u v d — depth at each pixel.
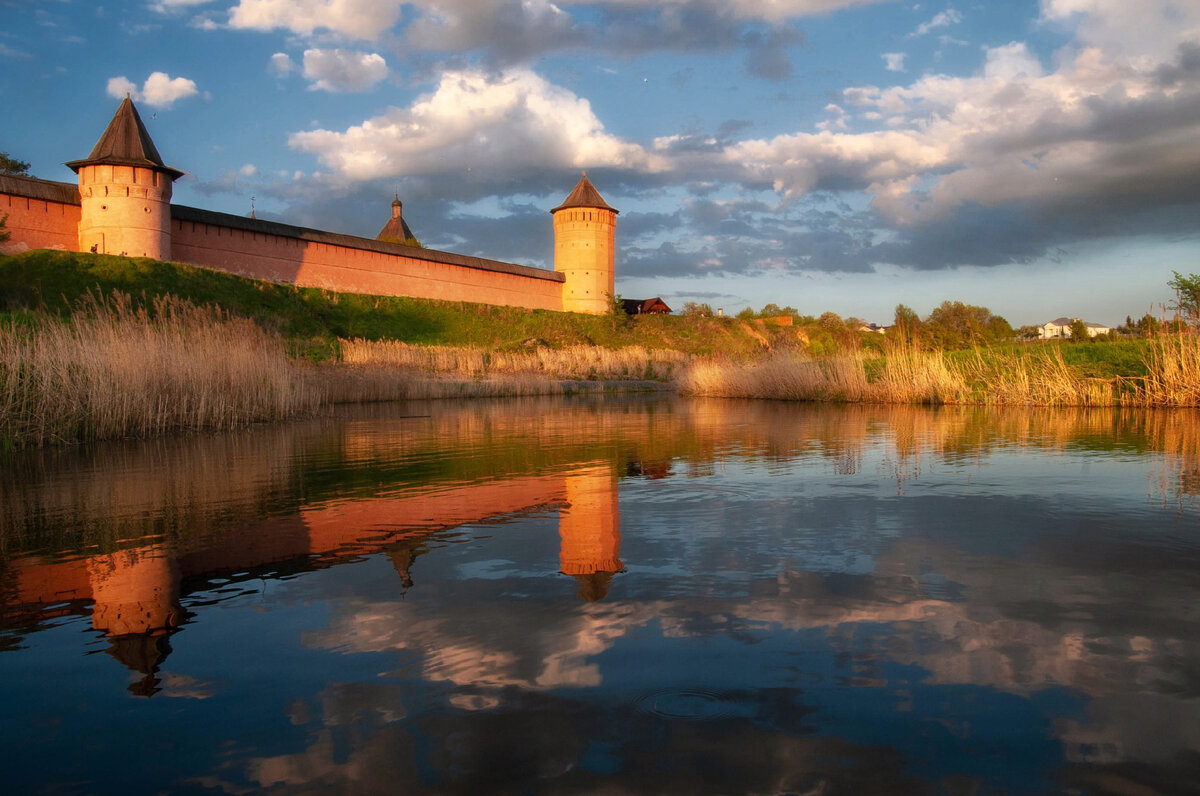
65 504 4.59
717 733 1.61
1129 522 3.64
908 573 2.77
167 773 1.49
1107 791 1.38
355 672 1.95
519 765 1.49
